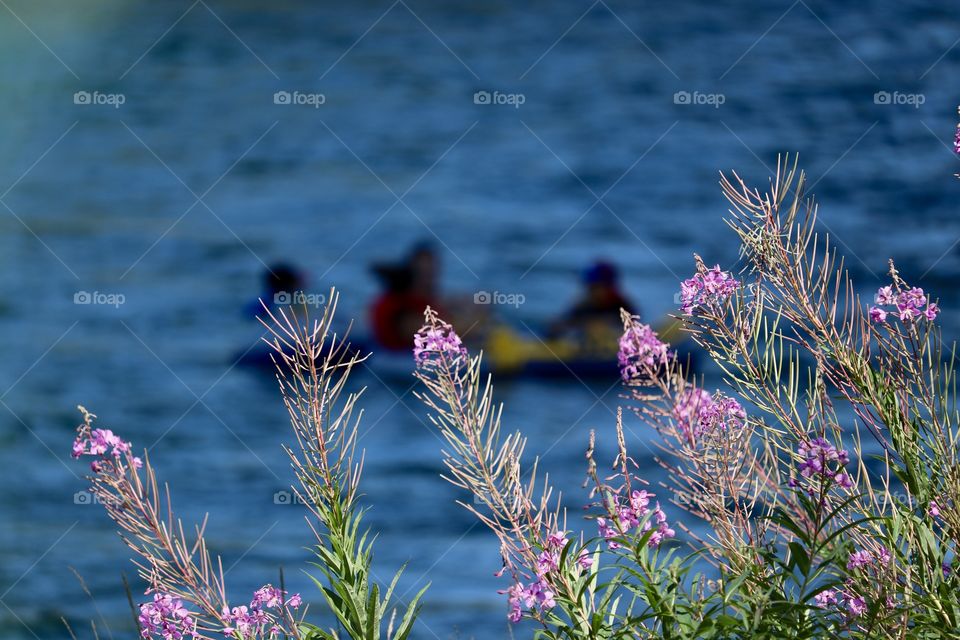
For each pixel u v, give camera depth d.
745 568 4.66
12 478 20.12
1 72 61.31
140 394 25.38
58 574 15.76
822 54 55.19
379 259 35.50
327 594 4.78
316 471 4.90
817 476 4.50
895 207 34.25
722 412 5.01
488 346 25.16
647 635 4.66
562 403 23.59
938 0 63.75
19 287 34.22
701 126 46.03
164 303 32.62
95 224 41.09
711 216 37.06
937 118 44.03
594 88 53.53
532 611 4.63
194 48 65.75
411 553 16.14
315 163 46.97
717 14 66.06
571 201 39.53
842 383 4.97
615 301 25.62
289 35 68.25
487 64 59.84
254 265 35.88
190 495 19.02
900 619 4.38
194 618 5.00
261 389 25.75
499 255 34.88
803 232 5.20
